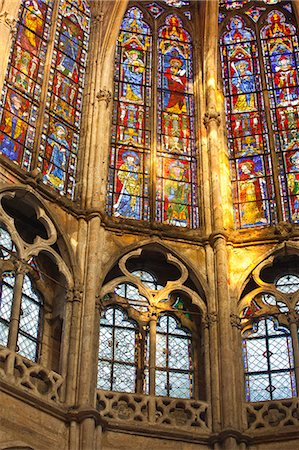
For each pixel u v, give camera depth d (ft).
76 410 66.90
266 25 95.30
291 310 75.15
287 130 87.45
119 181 83.05
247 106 89.81
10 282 72.28
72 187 80.33
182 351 75.41
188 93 90.79
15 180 75.31
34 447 64.28
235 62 93.09
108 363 73.00
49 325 73.56
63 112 83.61
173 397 72.18
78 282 73.92
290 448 68.28
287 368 73.82
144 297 76.48
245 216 82.94
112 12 90.74
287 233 79.30
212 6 92.79
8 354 66.54
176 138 87.35
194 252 79.15
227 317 74.33
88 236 76.69
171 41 94.22
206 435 68.95
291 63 91.97
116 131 85.87
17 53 83.15
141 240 78.69
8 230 72.33
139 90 89.51
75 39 89.20
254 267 78.02
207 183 83.56
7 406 64.23
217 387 71.20
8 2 80.12
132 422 68.90
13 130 78.95
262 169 85.40
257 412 70.54
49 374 68.23
